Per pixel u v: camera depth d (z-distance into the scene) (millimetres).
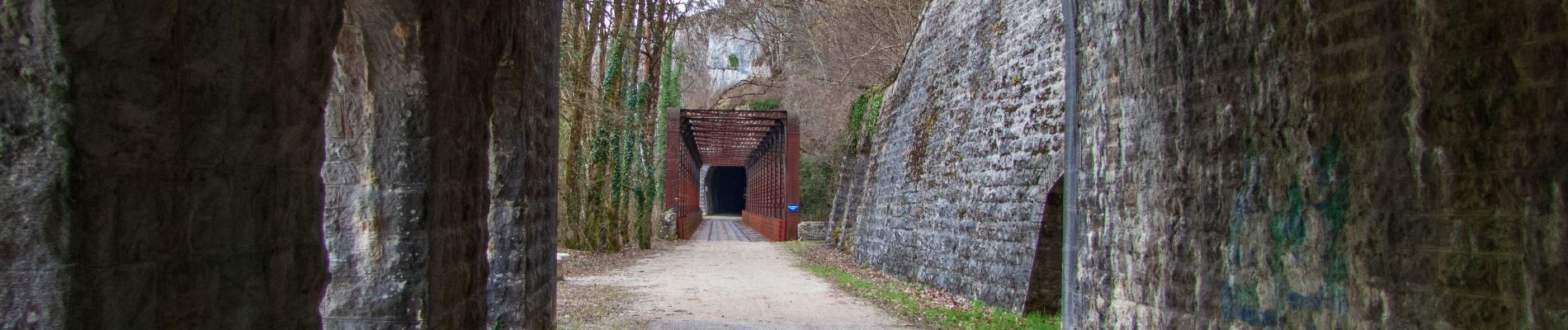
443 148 4227
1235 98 4527
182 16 2064
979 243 11539
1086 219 6328
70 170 1787
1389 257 3617
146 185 1989
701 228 42969
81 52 1807
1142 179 5438
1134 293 5531
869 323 9391
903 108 16797
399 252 4035
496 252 6102
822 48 29234
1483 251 3197
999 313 10203
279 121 2543
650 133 23391
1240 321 4496
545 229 7031
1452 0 3258
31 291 1793
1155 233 5270
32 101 1777
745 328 8953
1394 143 3568
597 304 10562
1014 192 10641
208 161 2217
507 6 5328
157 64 1988
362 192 4031
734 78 45719
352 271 4031
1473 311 3248
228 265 2318
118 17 1870
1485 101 3164
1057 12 10148
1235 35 4496
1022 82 10859
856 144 24141
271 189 2537
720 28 21797
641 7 20391
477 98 4824
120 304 1921
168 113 2037
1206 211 4789
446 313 4320
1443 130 3334
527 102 6141
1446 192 3352
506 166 6082
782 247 24531
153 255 2025
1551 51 2896
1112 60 5871
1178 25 4980
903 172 15781
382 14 3785
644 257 19672
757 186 43750
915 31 17391
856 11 27141
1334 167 3896
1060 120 9734
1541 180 2951
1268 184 4293
